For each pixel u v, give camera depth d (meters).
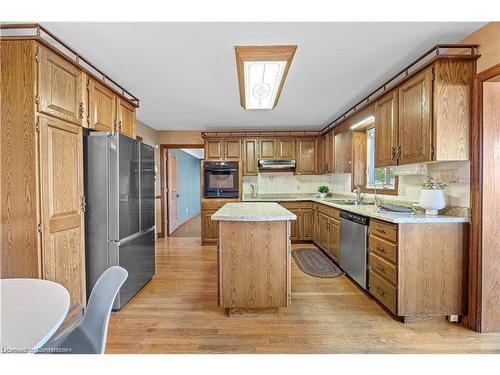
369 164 4.28
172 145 5.87
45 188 1.83
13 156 1.76
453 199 2.35
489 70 1.96
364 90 3.32
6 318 0.98
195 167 10.95
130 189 2.69
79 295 2.21
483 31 2.01
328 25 1.95
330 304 2.63
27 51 1.74
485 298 2.10
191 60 2.49
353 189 4.34
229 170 5.27
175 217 7.32
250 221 2.37
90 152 2.44
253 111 4.29
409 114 2.45
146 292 2.92
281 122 5.08
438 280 2.24
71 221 2.11
